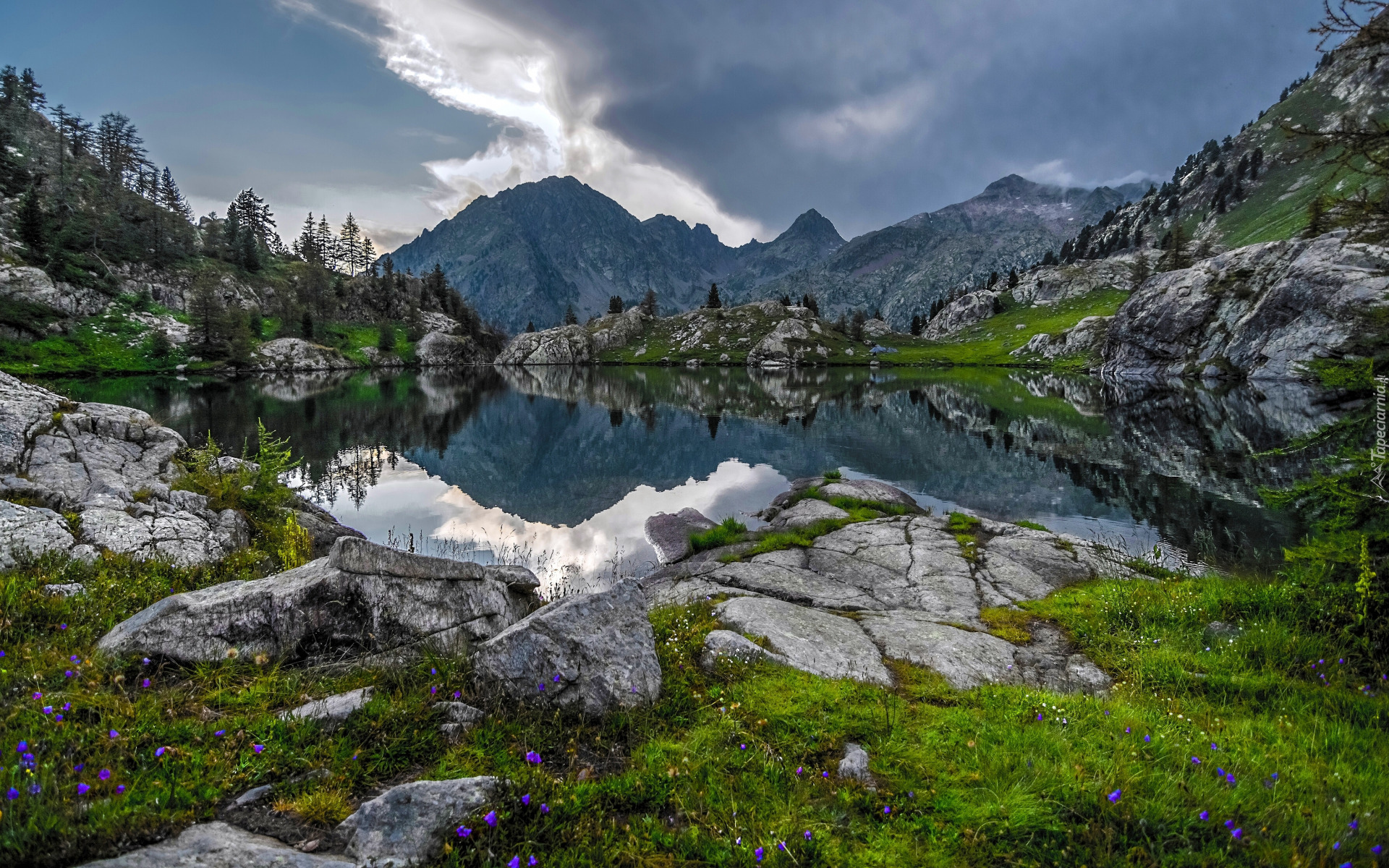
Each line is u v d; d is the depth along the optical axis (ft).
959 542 58.39
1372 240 30.58
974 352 587.68
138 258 506.48
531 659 22.26
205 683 20.02
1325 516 33.88
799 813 16.71
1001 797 17.17
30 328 345.92
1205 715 23.48
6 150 508.12
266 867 12.19
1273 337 250.16
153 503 42.34
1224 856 14.87
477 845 14.25
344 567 24.31
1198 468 101.09
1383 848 14.85
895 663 29.86
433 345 624.18
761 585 46.50
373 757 17.44
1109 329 378.12
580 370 546.67
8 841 11.53
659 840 15.62
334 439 148.46
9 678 17.93
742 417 197.88
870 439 148.56
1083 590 45.47
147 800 13.84
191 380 334.44
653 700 23.16
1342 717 23.18
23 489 39.17
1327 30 28.60
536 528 79.41
